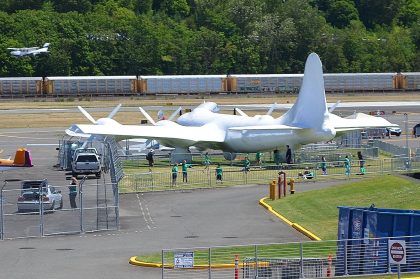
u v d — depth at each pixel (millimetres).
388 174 113312
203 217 93000
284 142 130875
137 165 133375
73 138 169125
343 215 71688
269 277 65250
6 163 122562
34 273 69500
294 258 67500
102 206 98688
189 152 138375
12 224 89438
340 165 126438
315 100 130250
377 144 145250
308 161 129500
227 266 69812
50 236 83812
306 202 98250
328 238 79750
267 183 115312
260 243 79062
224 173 121125
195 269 69062
